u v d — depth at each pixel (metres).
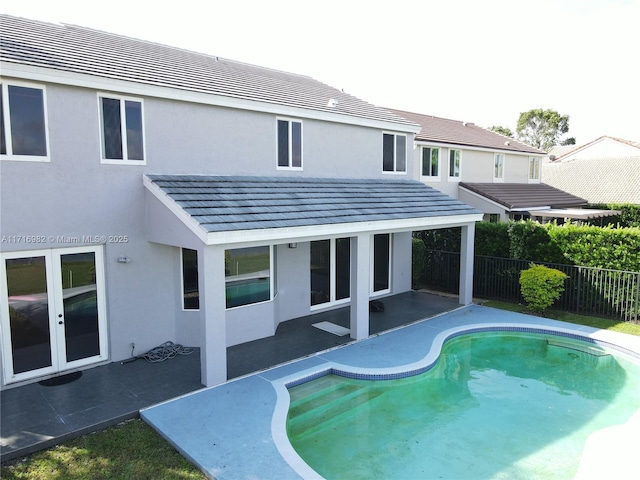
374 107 19.56
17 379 9.65
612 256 15.40
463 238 17.02
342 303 16.80
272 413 8.58
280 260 14.47
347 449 8.13
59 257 10.09
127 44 14.50
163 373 10.40
